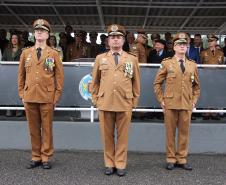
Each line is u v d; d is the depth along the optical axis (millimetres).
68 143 6992
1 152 6852
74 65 7062
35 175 5648
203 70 7133
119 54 5715
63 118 7270
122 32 5672
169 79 5961
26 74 5855
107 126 5770
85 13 11062
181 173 5836
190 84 5977
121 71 5664
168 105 5965
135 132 6988
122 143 5742
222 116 7488
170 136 6031
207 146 6996
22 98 5918
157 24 12625
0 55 8211
